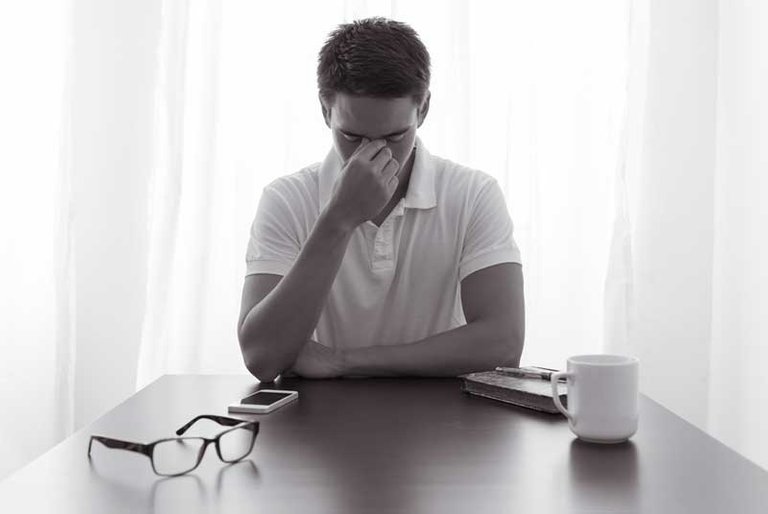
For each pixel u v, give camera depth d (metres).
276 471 0.77
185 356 2.10
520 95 2.13
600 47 2.14
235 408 1.01
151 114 2.09
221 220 2.14
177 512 0.67
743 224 2.19
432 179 1.50
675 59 2.13
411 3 2.10
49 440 2.14
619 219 2.10
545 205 2.16
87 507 0.68
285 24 2.12
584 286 2.17
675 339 2.17
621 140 2.09
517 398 1.03
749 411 2.20
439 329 1.53
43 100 2.13
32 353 2.14
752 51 2.16
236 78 2.13
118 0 2.08
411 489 0.72
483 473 0.76
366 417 0.98
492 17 2.14
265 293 1.40
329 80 1.29
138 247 2.10
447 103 2.11
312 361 1.25
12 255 2.12
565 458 0.81
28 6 2.12
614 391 0.85
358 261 1.47
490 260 1.42
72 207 2.07
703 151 2.14
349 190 1.26
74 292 2.09
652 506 0.68
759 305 2.18
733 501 0.69
